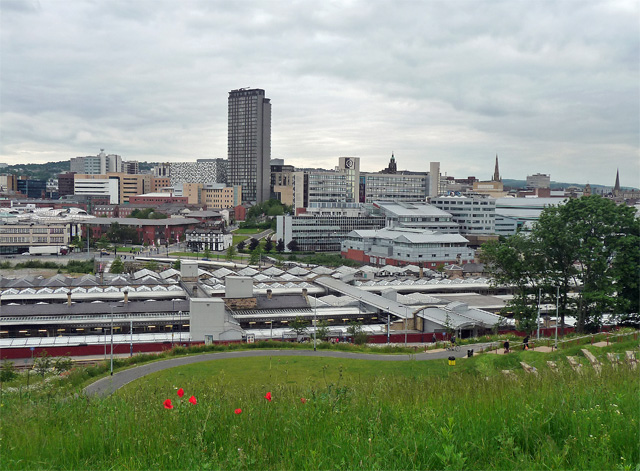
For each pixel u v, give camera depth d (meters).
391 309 96.56
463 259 189.75
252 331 88.50
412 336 88.88
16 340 78.62
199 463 11.54
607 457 11.28
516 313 76.62
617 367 22.02
